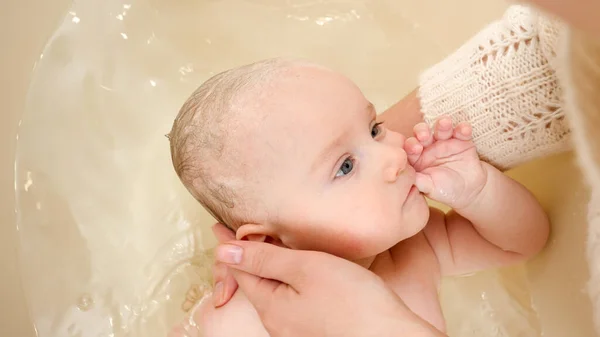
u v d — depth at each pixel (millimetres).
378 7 1278
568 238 876
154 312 1072
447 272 1012
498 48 790
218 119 817
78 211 1092
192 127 842
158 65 1231
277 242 860
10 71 1084
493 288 1067
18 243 1021
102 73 1175
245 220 847
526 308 1011
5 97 1070
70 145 1120
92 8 1171
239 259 710
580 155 530
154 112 1218
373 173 793
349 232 796
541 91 760
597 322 685
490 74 804
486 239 960
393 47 1275
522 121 798
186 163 855
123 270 1090
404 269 950
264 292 701
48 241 1046
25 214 1041
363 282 636
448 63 871
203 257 1124
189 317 1034
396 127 963
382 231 792
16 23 1101
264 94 806
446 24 1224
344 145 797
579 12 361
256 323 859
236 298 875
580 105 509
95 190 1120
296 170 789
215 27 1258
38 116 1103
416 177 827
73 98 1142
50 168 1088
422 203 821
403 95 1257
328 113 792
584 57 498
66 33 1150
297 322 651
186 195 1173
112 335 1037
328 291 638
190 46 1252
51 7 1144
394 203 792
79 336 1016
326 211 794
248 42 1273
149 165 1185
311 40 1288
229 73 879
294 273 668
